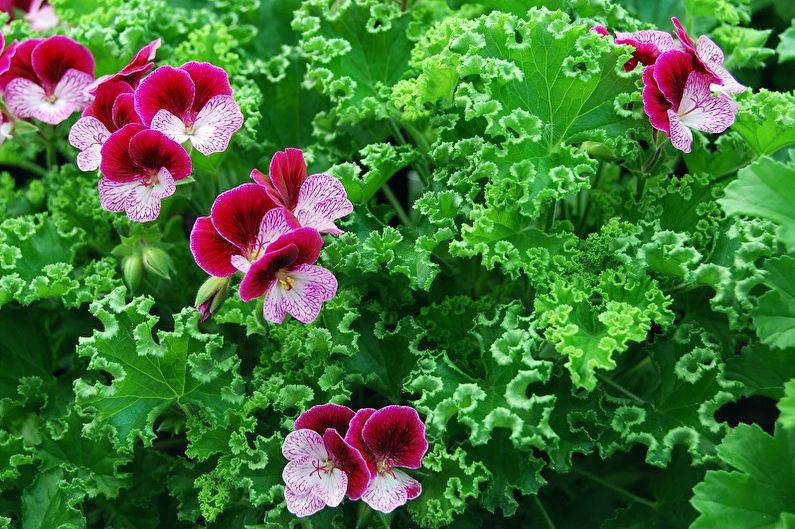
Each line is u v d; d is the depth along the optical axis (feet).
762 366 2.73
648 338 2.95
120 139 2.72
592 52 2.79
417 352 2.79
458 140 2.87
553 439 2.66
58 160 3.49
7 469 2.85
